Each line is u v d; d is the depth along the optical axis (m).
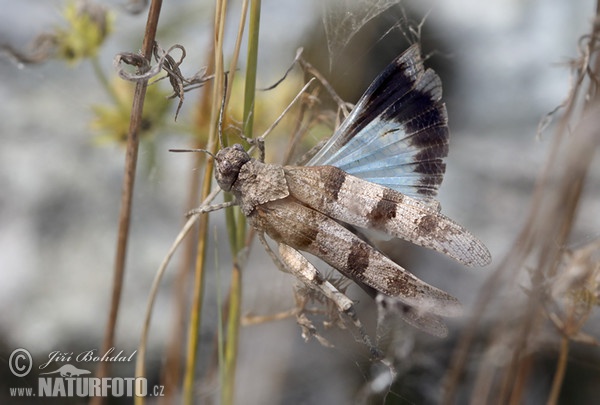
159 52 0.19
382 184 0.20
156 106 0.22
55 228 0.25
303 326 0.20
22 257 0.25
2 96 0.26
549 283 0.21
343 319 0.20
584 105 0.21
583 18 0.26
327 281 0.20
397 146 0.20
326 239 0.20
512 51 0.26
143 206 0.25
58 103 0.26
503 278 0.22
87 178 0.25
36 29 0.26
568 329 0.21
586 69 0.20
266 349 0.22
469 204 0.25
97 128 0.23
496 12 0.26
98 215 0.25
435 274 0.24
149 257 0.25
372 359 0.22
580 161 0.20
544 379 0.24
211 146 0.20
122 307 0.24
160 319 0.24
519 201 0.25
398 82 0.20
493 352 0.22
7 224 0.25
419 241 0.19
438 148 0.20
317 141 0.21
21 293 0.24
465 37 0.26
